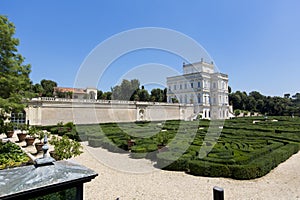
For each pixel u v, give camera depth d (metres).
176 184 6.54
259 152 8.70
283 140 12.86
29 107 26.75
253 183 6.55
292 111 70.31
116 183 6.66
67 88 53.06
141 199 5.42
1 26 10.44
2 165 7.65
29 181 1.81
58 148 7.76
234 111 64.56
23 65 11.76
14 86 10.74
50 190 1.88
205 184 6.50
